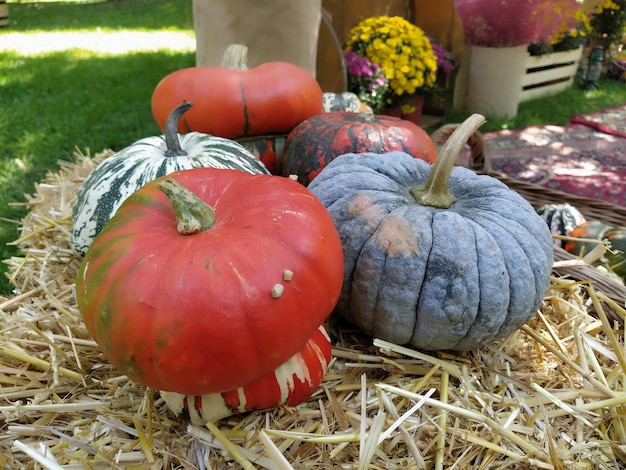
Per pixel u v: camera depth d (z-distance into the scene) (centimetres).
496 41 192
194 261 37
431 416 48
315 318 41
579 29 219
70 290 66
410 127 78
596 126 194
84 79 221
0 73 224
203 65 102
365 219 51
